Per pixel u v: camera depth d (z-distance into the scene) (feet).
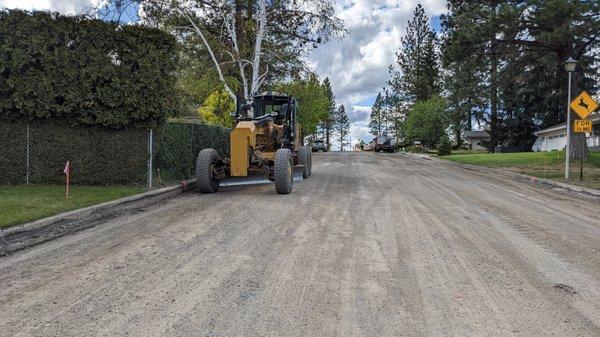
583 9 62.08
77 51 34.81
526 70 83.20
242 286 15.72
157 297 14.71
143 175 36.60
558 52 74.28
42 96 34.58
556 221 27.71
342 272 17.25
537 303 14.56
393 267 17.92
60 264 18.06
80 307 13.91
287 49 67.87
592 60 80.12
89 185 36.37
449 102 104.94
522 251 20.51
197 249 20.24
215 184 38.24
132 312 13.58
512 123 150.10
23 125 35.88
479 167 73.87
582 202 36.22
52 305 14.05
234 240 21.81
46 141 36.06
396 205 32.07
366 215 28.17
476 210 30.81
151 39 36.40
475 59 76.13
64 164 36.17
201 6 62.39
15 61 33.86
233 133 37.86
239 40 66.03
